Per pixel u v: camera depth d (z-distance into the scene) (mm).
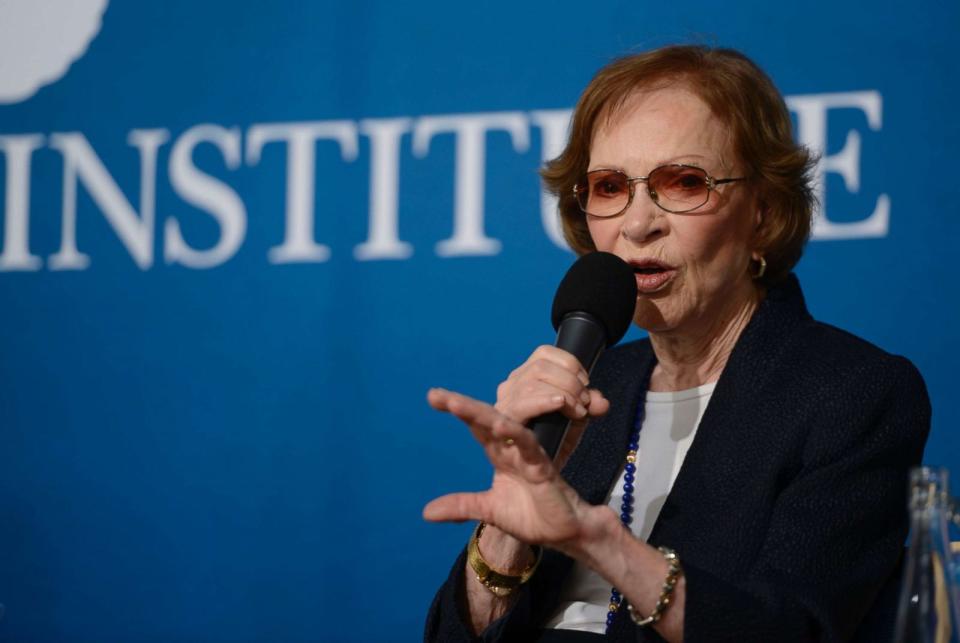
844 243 11164
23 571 13344
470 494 5516
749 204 7234
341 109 12797
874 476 6668
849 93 11227
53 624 13234
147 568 13008
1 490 13484
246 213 13008
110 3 13586
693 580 5828
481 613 6945
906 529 6816
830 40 11312
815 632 6238
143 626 12969
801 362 7082
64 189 13594
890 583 6840
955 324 10844
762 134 7195
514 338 12141
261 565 12656
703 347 7441
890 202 11062
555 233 12094
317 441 12594
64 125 13656
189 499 12930
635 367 7871
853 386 6801
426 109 12562
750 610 5918
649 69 7281
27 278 13625
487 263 12273
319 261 12742
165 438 13070
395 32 12695
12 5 13914
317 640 12414
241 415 12852
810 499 6590
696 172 6973
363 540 12375
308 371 12688
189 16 13312
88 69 13617
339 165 12766
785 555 6414
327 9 12883
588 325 6434
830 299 11164
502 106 12344
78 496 13281
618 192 7105
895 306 11008
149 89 13414
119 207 13422
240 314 12945
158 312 13195
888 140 11102
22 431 13492
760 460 6816
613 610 6957
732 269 7188
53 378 13453
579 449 7633
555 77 12203
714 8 11680
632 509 7297
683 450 7340
